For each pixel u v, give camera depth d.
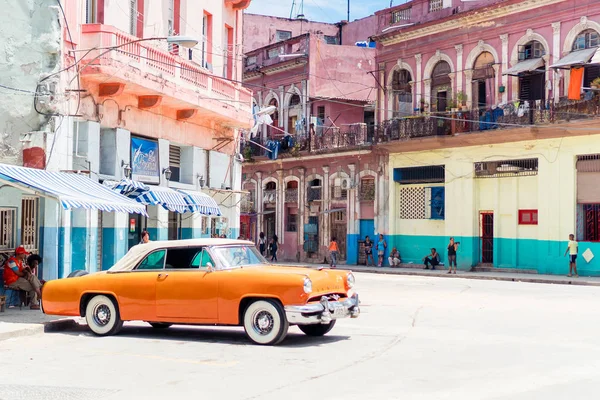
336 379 8.96
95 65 19.11
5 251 16.53
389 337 12.62
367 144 39.47
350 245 41.06
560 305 18.06
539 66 31.42
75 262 19.28
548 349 11.20
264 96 47.72
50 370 9.70
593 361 10.12
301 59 44.03
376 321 15.00
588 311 16.61
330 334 13.05
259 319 11.80
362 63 44.94
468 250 34.84
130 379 9.07
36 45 18.06
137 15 22.70
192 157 26.12
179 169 25.94
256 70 47.41
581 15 30.31
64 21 18.61
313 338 12.58
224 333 13.39
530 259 32.66
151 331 13.71
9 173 14.66
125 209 15.94
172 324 13.98
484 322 14.69
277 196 46.25
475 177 34.88
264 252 45.75
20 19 17.89
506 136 32.59
